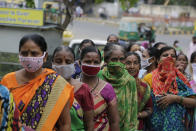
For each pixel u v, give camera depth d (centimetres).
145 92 500
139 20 2211
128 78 457
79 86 375
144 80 534
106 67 471
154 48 618
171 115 506
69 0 799
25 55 308
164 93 509
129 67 493
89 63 398
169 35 3409
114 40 760
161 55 553
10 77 318
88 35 2619
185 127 525
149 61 616
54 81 314
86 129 380
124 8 1006
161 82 518
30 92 307
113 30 3234
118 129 411
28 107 304
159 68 530
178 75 525
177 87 519
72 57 378
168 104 505
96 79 416
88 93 377
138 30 2205
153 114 513
